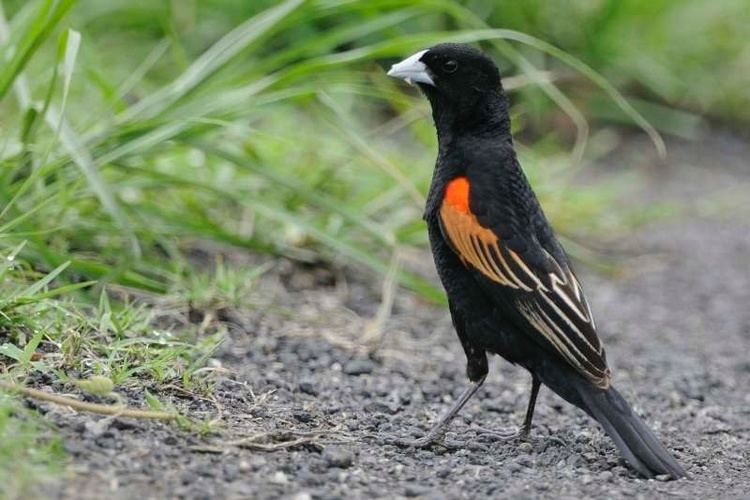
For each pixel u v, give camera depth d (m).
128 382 8.80
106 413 7.84
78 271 10.76
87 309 10.35
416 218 14.09
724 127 21.92
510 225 8.69
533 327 8.50
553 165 16.36
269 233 13.28
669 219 18.06
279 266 13.20
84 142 11.34
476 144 8.99
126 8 16.94
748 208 18.58
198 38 17.39
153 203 12.45
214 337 10.38
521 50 19.00
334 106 12.12
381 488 7.62
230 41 11.88
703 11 22.03
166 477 7.20
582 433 9.71
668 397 11.34
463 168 8.98
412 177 14.19
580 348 8.38
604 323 13.87
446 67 9.06
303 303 12.52
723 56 22.33
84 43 14.34
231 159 11.89
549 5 19.50
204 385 9.13
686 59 21.80
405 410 10.05
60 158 10.80
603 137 20.42
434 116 9.35
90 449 7.40
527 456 8.82
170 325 10.74
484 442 9.20
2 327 9.11
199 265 12.66
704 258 16.50
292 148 13.85
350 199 13.78
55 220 11.25
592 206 16.27
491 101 9.09
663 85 20.95
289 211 12.98
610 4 19.75
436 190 9.03
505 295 8.56
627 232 17.34
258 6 17.42
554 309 8.47
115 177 12.03
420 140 15.91
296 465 7.80
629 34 20.62
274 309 11.90
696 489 8.04
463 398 9.02
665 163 20.19
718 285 15.46
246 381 9.75
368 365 10.94
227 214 13.38
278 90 12.27
